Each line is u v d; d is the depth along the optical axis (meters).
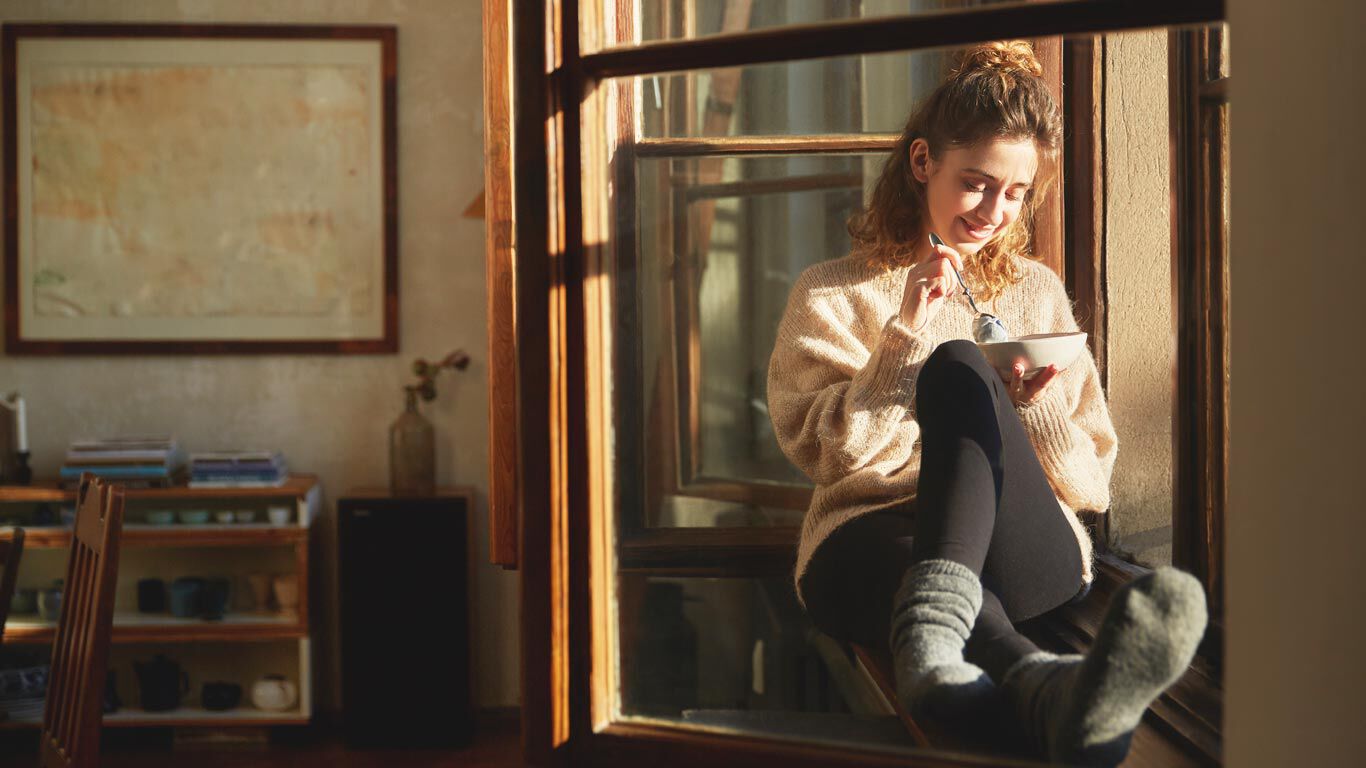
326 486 3.42
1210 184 1.21
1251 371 0.63
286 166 3.36
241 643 3.38
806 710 0.86
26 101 3.29
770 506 1.31
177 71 3.32
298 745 3.20
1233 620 0.65
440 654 3.15
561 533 0.84
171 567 3.34
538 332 0.84
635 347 0.95
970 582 0.94
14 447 3.17
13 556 1.93
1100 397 1.40
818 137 1.42
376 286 3.39
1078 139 1.45
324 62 3.34
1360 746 0.59
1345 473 0.59
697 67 0.83
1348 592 0.59
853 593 1.16
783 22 0.86
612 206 0.90
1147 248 1.40
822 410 1.33
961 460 1.00
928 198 1.42
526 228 0.84
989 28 0.75
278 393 3.40
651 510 0.97
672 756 0.81
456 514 3.14
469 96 3.38
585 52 0.84
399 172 3.40
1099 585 1.21
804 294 1.45
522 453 0.85
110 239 3.33
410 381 3.42
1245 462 0.64
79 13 3.29
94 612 1.54
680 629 0.96
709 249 1.39
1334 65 0.59
